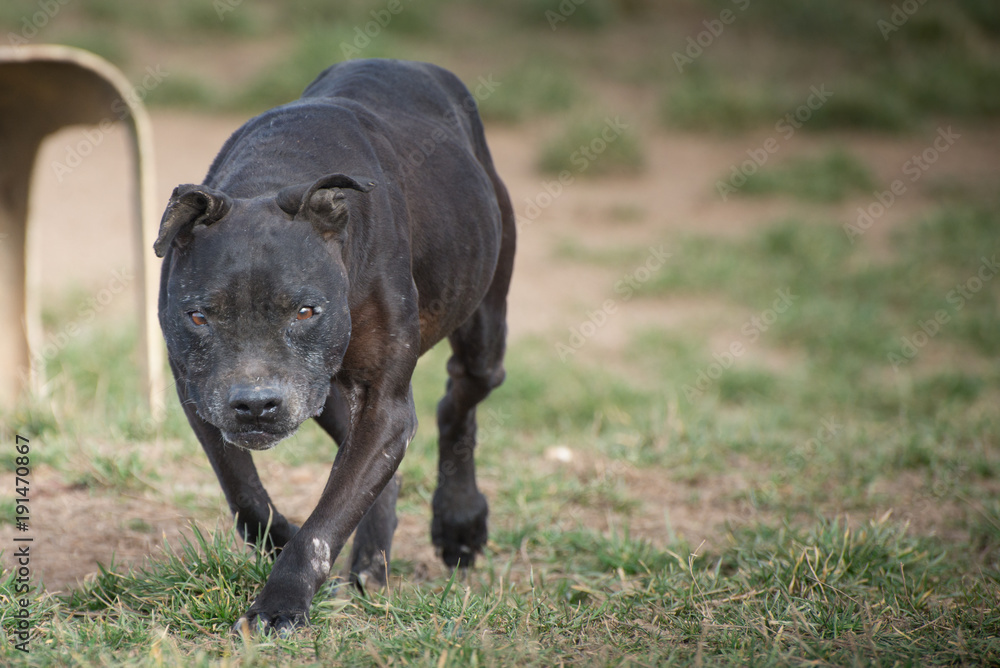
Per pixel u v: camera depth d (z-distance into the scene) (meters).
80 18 46.78
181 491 15.17
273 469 16.73
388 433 9.92
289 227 9.00
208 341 8.90
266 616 9.12
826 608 10.40
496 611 10.21
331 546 9.48
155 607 10.34
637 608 10.82
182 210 8.81
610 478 17.14
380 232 9.95
